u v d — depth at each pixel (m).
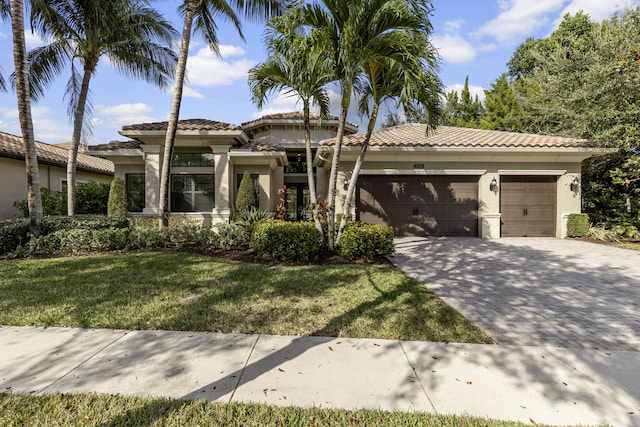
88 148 13.09
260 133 19.59
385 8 7.16
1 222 9.75
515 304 5.36
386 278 6.73
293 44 7.68
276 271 7.27
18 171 14.38
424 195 13.27
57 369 3.25
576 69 16.58
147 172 12.81
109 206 12.48
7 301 5.19
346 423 2.51
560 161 13.16
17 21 8.80
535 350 3.73
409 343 3.88
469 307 5.20
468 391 2.93
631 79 11.31
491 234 13.08
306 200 18.86
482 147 12.40
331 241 8.98
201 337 4.01
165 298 5.39
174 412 2.61
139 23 12.33
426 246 11.04
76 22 11.98
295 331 4.19
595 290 6.15
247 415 2.59
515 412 2.65
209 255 8.99
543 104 18.27
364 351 3.67
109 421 2.51
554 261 8.73
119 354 3.56
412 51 7.22
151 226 11.48
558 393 2.92
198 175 13.43
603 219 13.69
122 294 5.58
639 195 13.52
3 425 2.46
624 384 3.08
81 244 9.20
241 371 3.24
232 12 12.14
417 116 8.61
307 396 2.85
